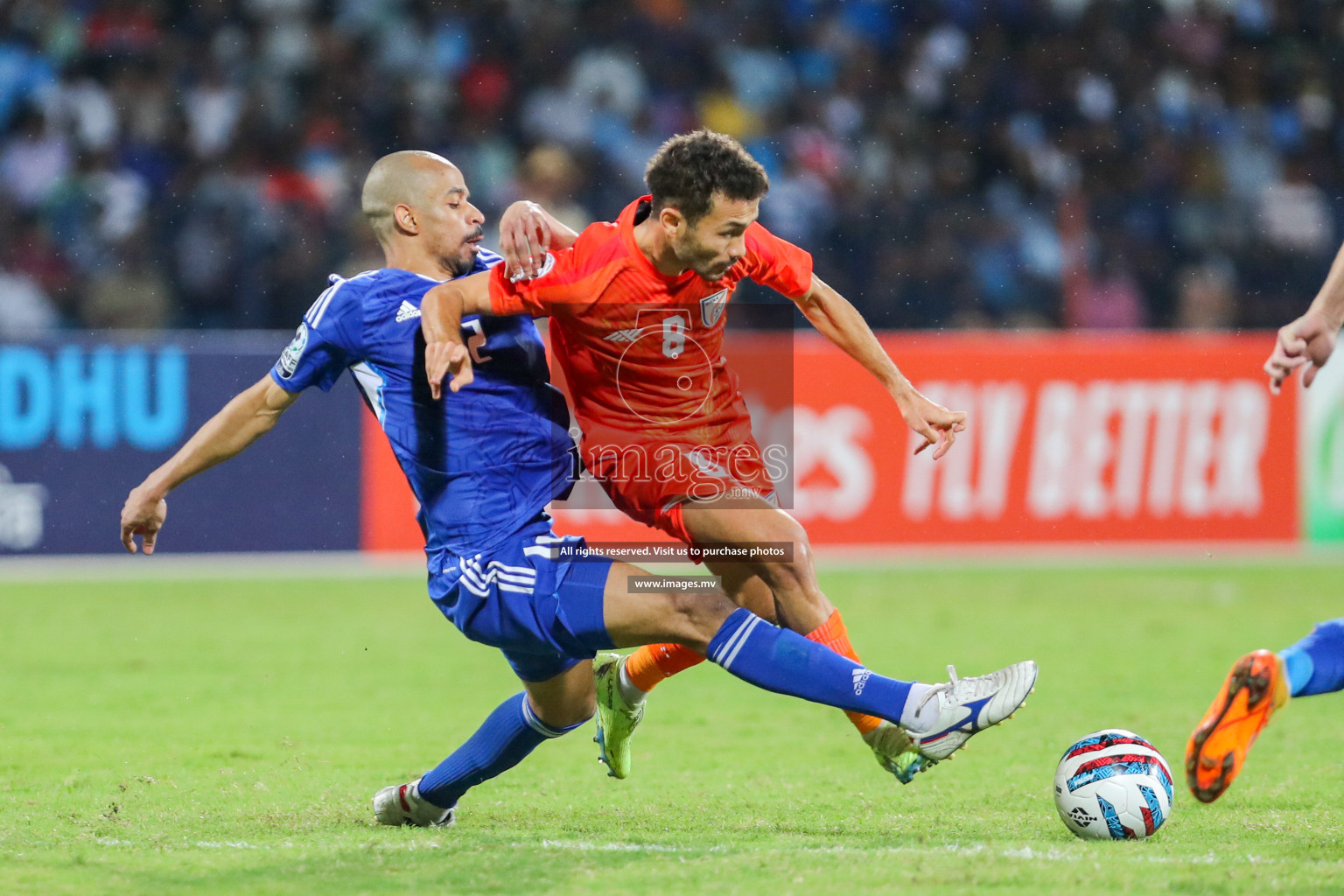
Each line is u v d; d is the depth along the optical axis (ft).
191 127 166.50
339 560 124.77
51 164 163.12
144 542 47.24
